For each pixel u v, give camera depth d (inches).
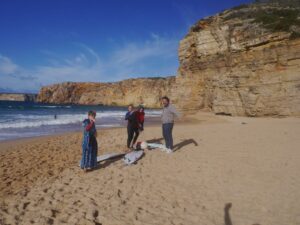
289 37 995.9
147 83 4630.9
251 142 454.0
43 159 373.4
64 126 908.6
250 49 1133.7
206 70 1453.0
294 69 955.3
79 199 213.9
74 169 311.7
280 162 313.9
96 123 1075.3
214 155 361.7
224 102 1211.9
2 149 454.0
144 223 173.5
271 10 1316.4
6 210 192.9
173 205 201.5
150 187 240.8
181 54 1636.3
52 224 171.6
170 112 382.9
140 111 427.5
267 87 1016.2
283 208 191.3
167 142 387.9
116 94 4958.2
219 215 183.8
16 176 285.1
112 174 282.8
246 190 228.7
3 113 1582.2
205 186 241.3
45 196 221.0
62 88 5625.0
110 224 172.4
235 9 1539.1
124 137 573.3
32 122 989.8
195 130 662.5
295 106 935.7
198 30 1555.1
